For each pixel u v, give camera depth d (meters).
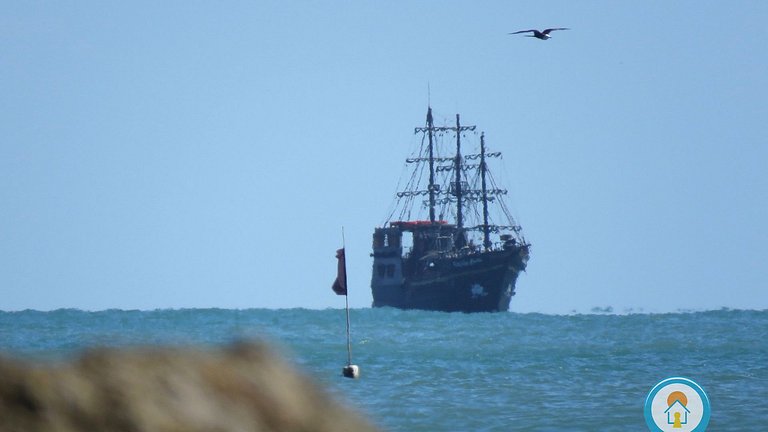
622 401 188.25
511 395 199.25
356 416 38.47
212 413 34.81
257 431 35.19
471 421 162.62
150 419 33.69
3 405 32.56
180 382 35.16
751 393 197.38
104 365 34.91
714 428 153.38
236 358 37.44
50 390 33.19
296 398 37.12
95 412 33.28
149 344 36.72
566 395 199.25
